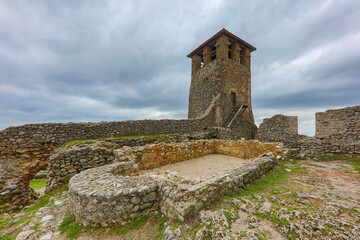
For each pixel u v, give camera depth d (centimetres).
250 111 2442
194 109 2566
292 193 395
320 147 886
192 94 2656
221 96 2022
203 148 1114
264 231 255
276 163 698
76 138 1080
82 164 730
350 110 970
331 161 773
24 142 915
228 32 2100
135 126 1375
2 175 805
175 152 916
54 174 673
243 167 519
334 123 1040
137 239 300
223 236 248
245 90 2384
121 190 355
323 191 400
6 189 680
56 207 491
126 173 616
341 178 520
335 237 222
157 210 377
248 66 2478
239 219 290
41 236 334
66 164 696
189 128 1712
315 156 831
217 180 392
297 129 1552
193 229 278
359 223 246
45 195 639
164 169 787
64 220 385
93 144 892
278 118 1538
